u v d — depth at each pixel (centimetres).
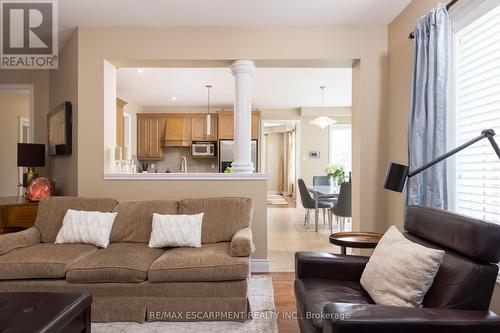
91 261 237
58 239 279
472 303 138
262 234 350
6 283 234
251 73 365
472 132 223
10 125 547
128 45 354
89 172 353
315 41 354
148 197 351
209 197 337
